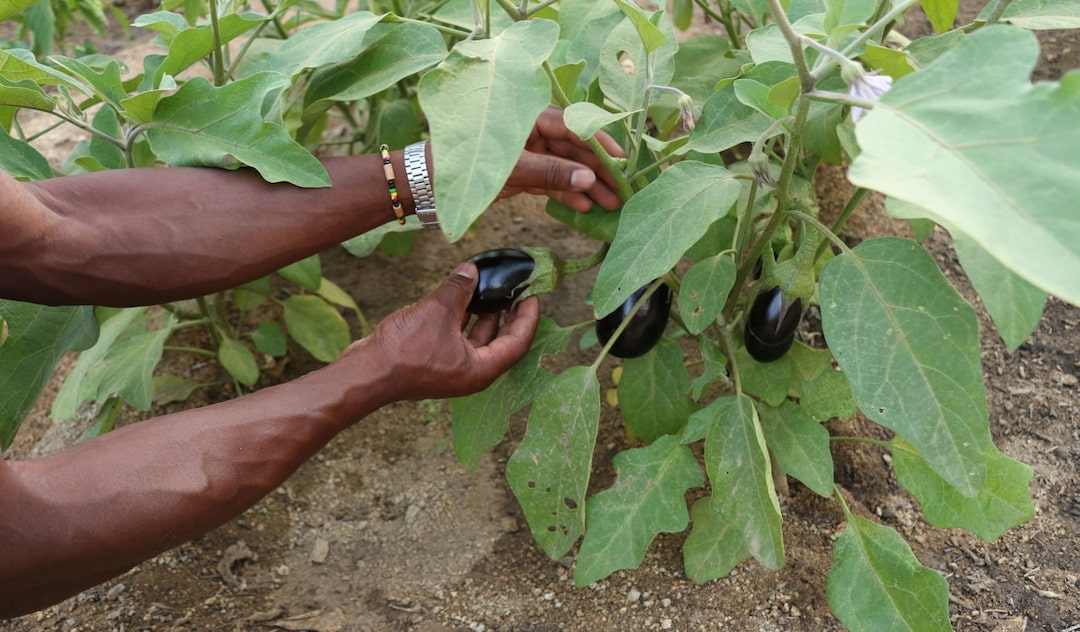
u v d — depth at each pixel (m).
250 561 1.29
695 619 1.17
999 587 1.16
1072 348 1.35
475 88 0.93
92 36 2.26
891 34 1.28
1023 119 0.75
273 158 1.02
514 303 1.14
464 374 1.08
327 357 1.44
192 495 0.94
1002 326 0.92
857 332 0.97
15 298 1.01
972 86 0.78
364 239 1.27
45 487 0.91
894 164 0.75
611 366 1.44
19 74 1.09
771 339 1.11
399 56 1.12
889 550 1.07
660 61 1.17
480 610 1.22
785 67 1.08
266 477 0.99
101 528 0.91
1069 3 1.08
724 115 1.07
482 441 1.17
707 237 1.18
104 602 1.25
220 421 0.98
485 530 1.30
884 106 0.80
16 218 0.95
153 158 1.25
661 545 1.25
